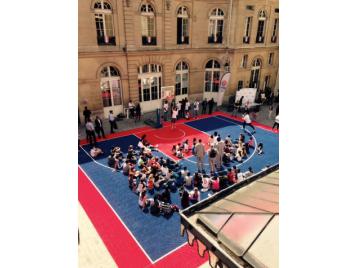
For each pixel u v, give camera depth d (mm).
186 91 23438
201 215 5199
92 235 8789
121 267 7645
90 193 10992
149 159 13008
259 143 16062
